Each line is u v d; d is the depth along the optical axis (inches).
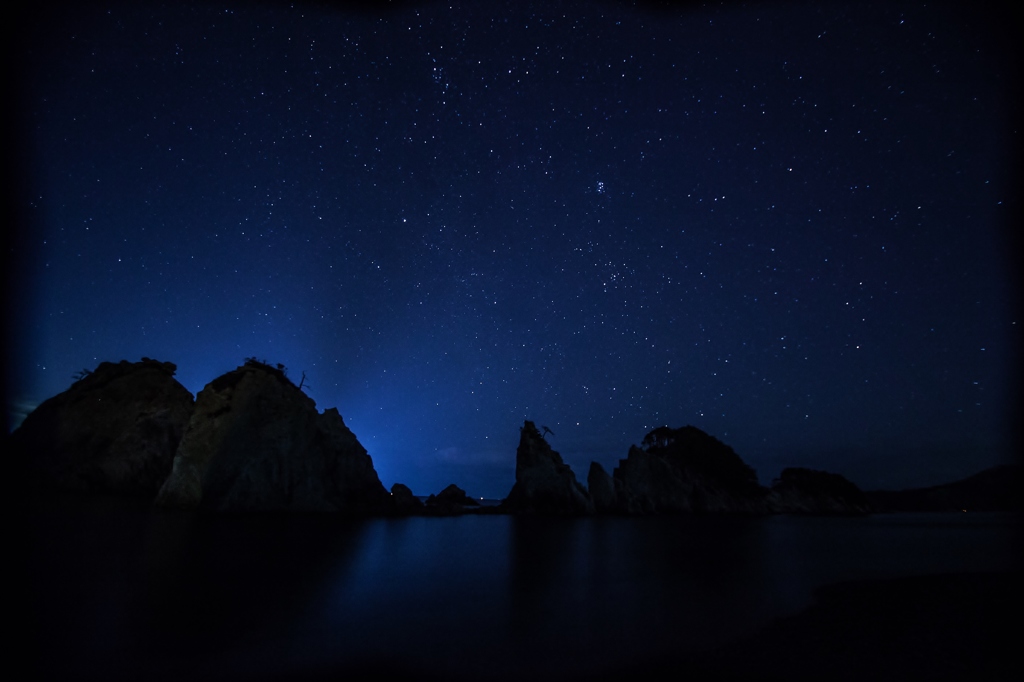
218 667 396.2
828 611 622.5
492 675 402.0
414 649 453.4
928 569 979.3
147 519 1272.1
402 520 1643.7
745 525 2000.5
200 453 1581.0
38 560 747.4
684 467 3080.7
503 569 850.1
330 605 581.0
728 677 409.7
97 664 392.8
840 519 2721.5
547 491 2269.9
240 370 1795.0
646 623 549.0
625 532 1555.1
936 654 472.4
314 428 1846.7
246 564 783.7
